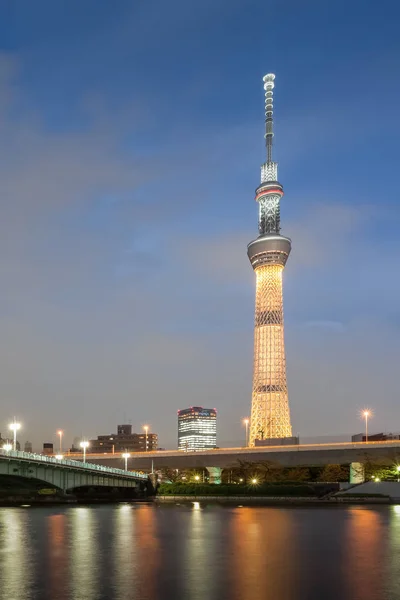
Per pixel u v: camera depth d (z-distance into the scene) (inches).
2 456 4392.2
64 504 5935.0
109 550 2272.4
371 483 6476.4
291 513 4463.6
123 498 7027.6
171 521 3649.1
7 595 1455.5
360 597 1448.1
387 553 2194.9
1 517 3978.8
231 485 7007.9
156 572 1775.3
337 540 2598.4
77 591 1501.0
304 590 1526.8
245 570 1814.7
